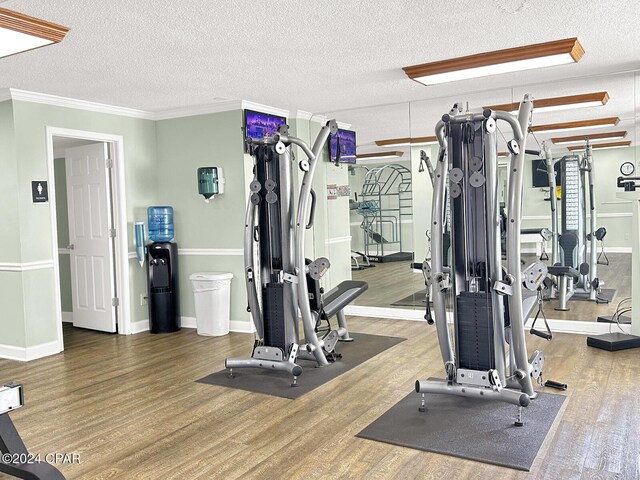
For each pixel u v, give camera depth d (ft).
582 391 12.23
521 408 10.65
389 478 8.71
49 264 17.08
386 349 16.61
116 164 19.43
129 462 9.52
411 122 19.69
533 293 13.61
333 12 10.36
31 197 16.58
